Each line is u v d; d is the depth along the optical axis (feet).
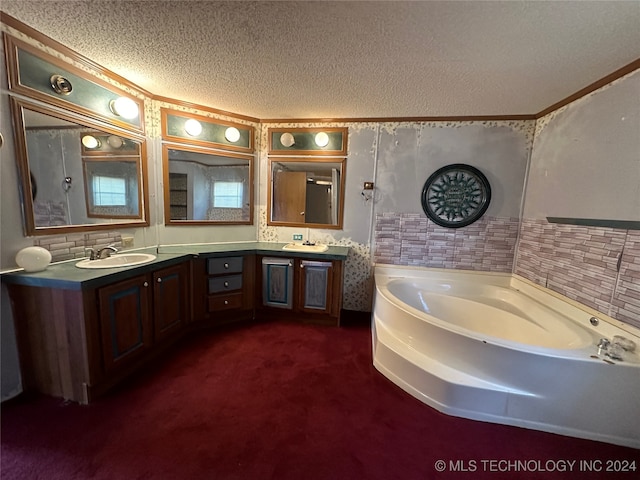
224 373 6.22
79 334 4.89
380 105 7.93
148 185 7.89
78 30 4.92
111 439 4.39
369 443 4.51
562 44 4.78
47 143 5.45
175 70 6.29
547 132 7.61
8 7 4.38
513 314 7.22
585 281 6.14
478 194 8.69
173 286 7.15
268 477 3.88
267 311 9.18
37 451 4.14
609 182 5.65
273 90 7.19
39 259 5.12
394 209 9.30
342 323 8.99
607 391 4.57
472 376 5.33
